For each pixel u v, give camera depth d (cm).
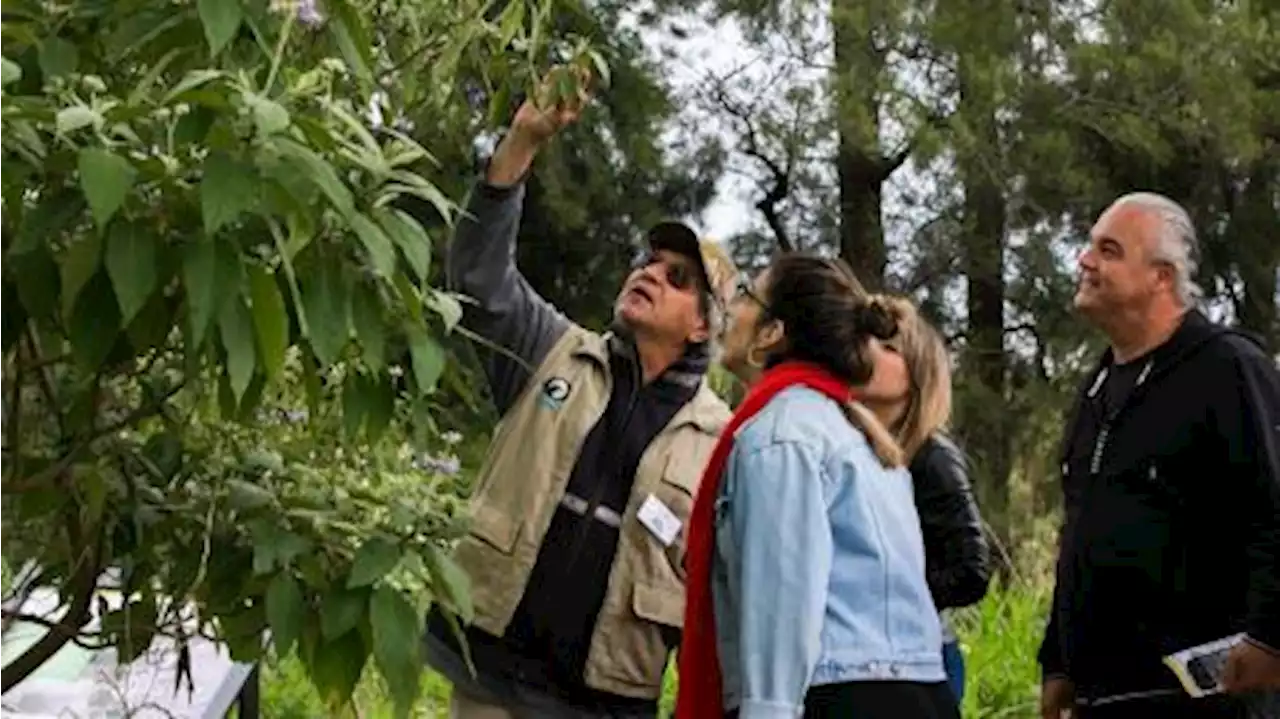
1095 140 1573
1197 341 324
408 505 192
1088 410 346
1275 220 1634
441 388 197
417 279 163
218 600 192
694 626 284
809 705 268
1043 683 366
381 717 370
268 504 188
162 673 285
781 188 1628
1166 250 328
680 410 326
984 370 1609
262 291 151
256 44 166
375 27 203
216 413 193
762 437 272
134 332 158
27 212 153
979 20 1456
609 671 319
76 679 289
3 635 208
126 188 143
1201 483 321
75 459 183
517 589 316
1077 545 337
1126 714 329
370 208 159
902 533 277
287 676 483
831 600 270
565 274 1578
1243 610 319
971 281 1631
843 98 1466
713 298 325
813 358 283
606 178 1516
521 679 318
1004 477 1520
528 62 224
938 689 277
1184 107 1484
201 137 148
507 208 302
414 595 188
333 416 195
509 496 318
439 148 220
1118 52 1467
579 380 324
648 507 318
